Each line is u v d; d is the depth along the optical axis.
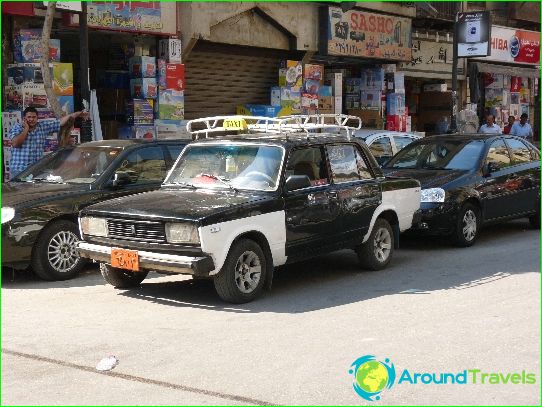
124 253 7.57
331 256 10.48
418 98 24.64
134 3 15.09
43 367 5.62
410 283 8.60
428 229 10.79
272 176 8.09
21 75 13.11
